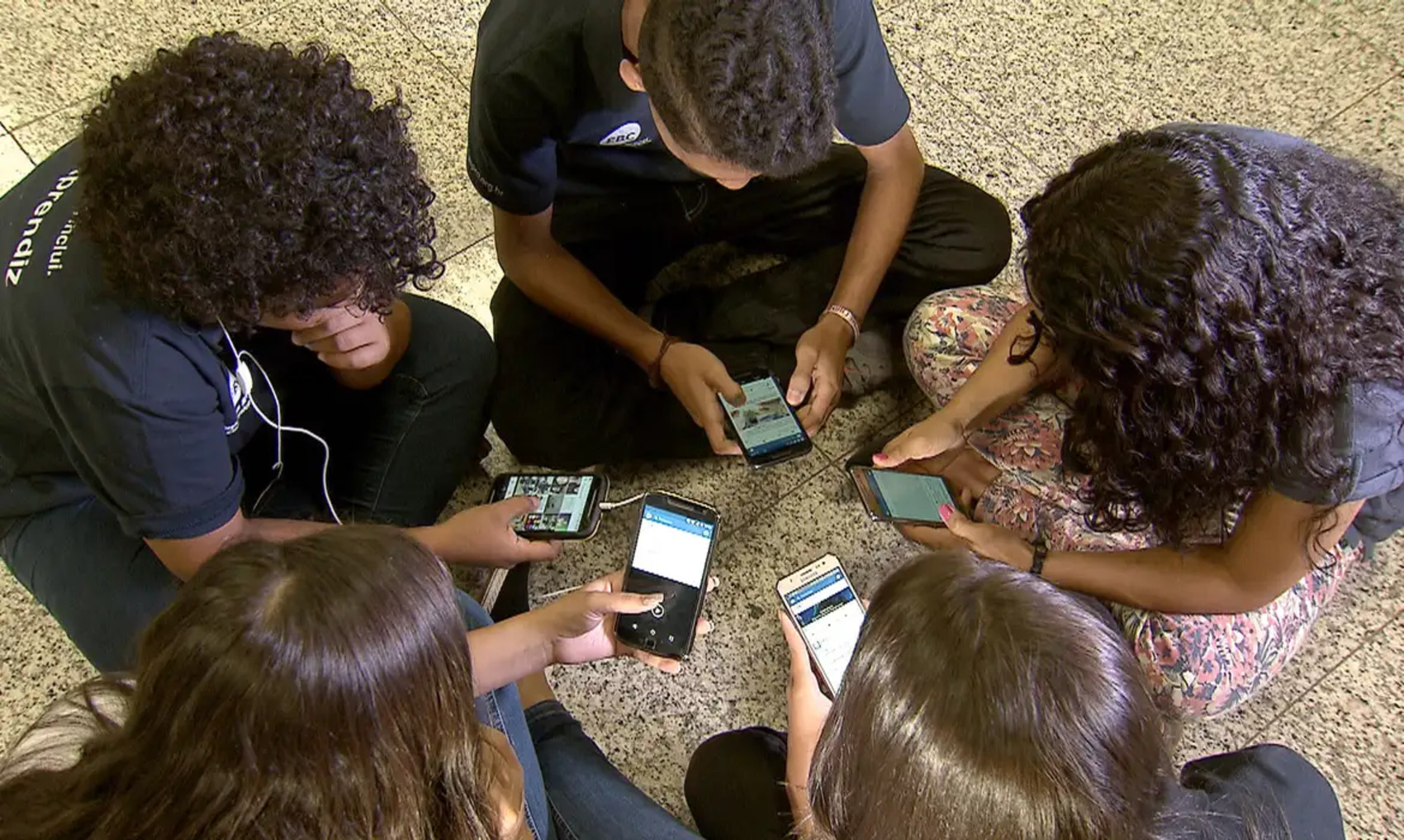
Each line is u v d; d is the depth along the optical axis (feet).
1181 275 2.76
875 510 4.56
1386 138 5.99
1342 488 3.07
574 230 5.10
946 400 4.94
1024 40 6.46
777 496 5.19
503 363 4.93
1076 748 2.06
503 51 3.99
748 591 4.97
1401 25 6.37
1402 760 4.44
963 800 2.09
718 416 4.66
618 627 4.25
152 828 1.99
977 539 4.37
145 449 3.19
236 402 3.64
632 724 4.68
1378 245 2.88
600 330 4.82
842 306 4.84
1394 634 4.71
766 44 3.01
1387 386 2.94
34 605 4.84
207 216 2.74
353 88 3.04
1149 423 3.11
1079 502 4.54
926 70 6.38
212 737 1.98
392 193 3.07
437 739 2.25
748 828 4.02
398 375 4.53
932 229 5.10
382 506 4.58
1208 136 2.91
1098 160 3.05
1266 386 2.91
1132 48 6.41
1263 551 3.53
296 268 2.93
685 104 3.18
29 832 2.06
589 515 4.48
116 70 6.31
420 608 2.21
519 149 4.22
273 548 2.23
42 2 6.53
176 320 3.09
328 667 2.02
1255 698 4.60
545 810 3.74
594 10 3.80
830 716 2.48
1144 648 4.15
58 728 2.49
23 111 6.15
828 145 3.45
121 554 3.86
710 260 5.78
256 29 6.48
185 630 2.04
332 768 2.02
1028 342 4.16
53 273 3.08
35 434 3.65
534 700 4.31
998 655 2.12
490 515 4.34
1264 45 6.37
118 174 2.80
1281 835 3.12
